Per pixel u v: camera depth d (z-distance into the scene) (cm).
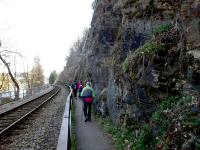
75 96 3597
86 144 1172
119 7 2133
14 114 2161
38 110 2445
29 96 4444
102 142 1201
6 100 3275
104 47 2244
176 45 978
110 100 1630
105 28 2272
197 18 841
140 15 1370
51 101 3438
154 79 984
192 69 801
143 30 1329
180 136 679
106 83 1997
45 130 1570
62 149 685
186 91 816
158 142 753
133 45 1400
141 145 884
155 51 1012
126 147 1018
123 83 1271
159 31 1117
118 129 1300
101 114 1877
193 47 844
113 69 1608
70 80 9319
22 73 7731
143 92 1034
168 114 806
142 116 1037
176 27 1015
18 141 1326
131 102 1128
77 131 1434
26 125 1728
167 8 1213
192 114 705
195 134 655
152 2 1296
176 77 926
